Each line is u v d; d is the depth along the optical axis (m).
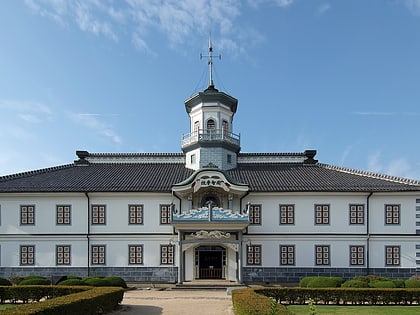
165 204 38.78
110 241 38.47
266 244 38.22
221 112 43.72
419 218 37.81
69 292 26.20
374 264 37.66
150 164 45.94
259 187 38.66
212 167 37.47
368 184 38.94
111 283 32.41
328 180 40.16
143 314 22.12
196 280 37.47
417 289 26.05
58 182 39.81
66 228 38.41
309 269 37.81
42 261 38.12
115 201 38.78
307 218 38.34
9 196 38.47
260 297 20.73
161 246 38.38
